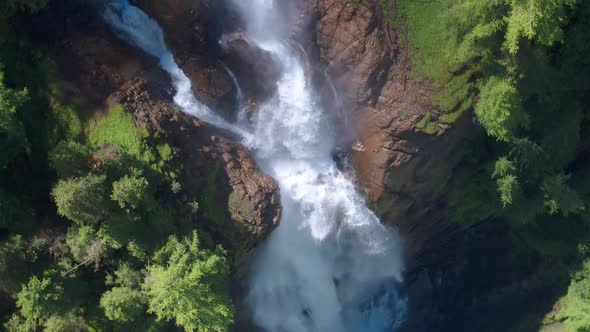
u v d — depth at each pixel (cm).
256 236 3394
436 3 3497
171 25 3441
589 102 3881
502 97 3244
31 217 2855
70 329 2652
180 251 2850
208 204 3259
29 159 2925
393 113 3706
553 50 3612
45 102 2912
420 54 3559
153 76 3350
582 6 3362
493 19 3069
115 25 3309
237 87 3725
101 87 3052
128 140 2970
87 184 2614
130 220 2856
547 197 3847
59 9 3094
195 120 3403
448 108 3556
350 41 3622
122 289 2781
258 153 3853
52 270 2717
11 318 2711
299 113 3903
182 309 2709
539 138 3838
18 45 2878
